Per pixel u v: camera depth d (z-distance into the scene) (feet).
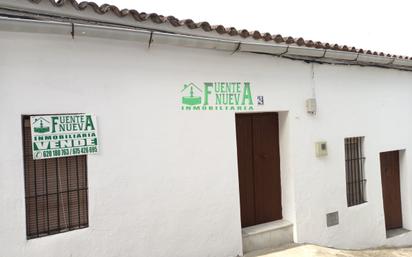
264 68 17.42
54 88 12.27
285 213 18.97
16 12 11.24
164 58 14.51
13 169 11.56
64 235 12.37
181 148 14.90
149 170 14.11
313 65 19.31
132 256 13.61
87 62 12.87
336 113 20.33
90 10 12.25
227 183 16.08
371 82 22.27
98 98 13.10
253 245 17.21
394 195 24.48
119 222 13.39
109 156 13.30
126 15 12.77
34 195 12.33
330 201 19.80
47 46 12.13
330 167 19.90
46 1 11.44
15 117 11.60
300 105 18.78
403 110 24.20
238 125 18.16
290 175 18.53
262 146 18.83
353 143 21.88
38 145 12.03
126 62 13.66
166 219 14.43
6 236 11.41
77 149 12.70
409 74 24.62
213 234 15.60
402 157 24.56
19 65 11.66
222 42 14.98
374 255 19.10
